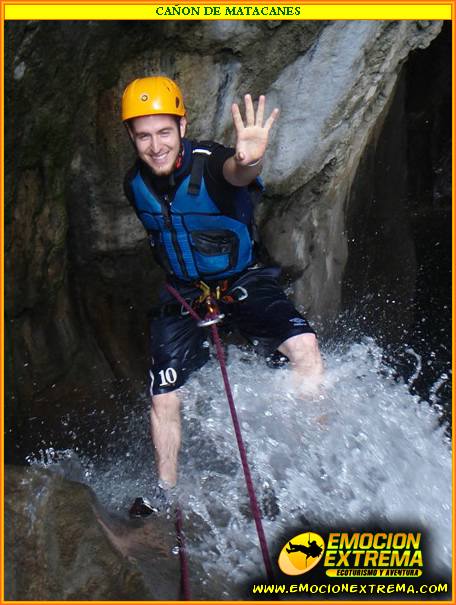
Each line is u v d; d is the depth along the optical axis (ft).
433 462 10.88
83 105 10.72
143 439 12.69
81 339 12.42
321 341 15.21
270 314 10.29
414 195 24.86
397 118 16.78
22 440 11.35
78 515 7.93
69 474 10.92
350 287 16.46
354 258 16.38
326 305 15.42
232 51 11.39
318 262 14.89
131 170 9.71
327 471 10.44
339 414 10.64
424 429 11.31
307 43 11.92
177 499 9.76
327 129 13.29
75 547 7.66
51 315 11.80
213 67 11.45
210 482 10.22
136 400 12.96
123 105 9.21
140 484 11.19
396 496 10.30
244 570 8.84
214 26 10.94
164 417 9.98
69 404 12.09
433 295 19.53
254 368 11.18
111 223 11.98
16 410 11.23
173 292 10.09
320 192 14.25
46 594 7.27
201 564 8.69
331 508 10.07
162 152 9.13
